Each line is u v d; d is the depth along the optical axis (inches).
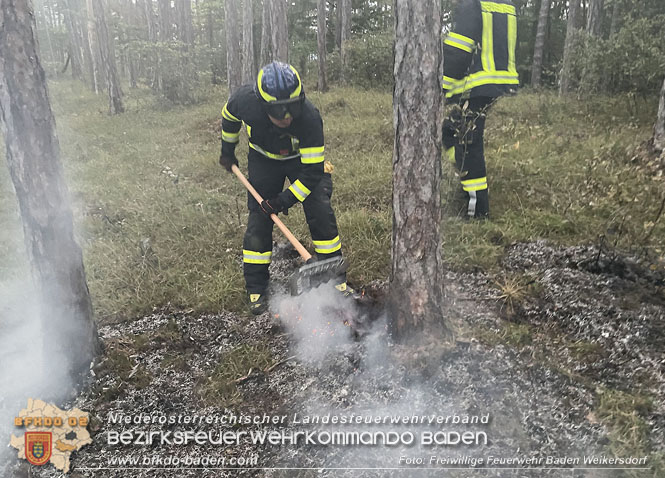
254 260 132.2
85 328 108.0
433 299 102.0
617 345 106.9
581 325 114.3
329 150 279.9
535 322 118.8
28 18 88.7
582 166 204.8
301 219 185.6
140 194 234.5
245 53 390.0
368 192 207.9
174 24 1014.4
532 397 95.7
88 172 286.0
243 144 325.7
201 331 129.9
